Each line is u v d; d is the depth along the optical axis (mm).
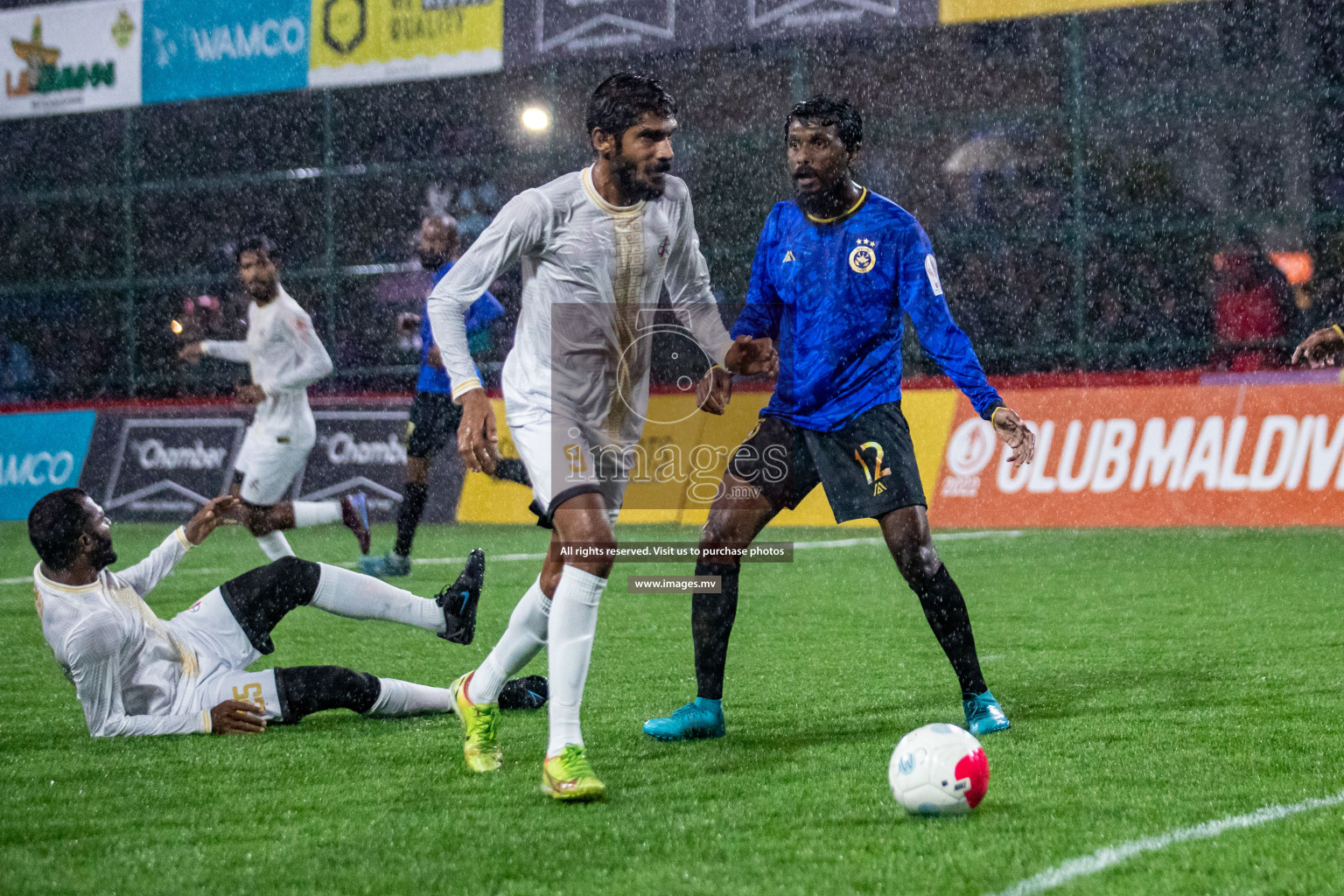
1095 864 7215
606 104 9156
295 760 9922
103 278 42812
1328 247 33594
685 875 7164
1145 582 19609
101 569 10695
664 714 11625
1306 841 7570
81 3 38750
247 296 41062
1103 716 11062
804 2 33562
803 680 13156
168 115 42562
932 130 37281
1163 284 34812
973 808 8172
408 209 41188
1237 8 34469
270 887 7113
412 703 11328
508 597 19828
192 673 10883
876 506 10359
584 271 9430
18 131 43531
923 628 16250
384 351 40031
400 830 8086
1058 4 31609
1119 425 27938
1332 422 26328
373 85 41312
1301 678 12516
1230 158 34844
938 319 10414
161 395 41312
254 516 19000
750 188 39188
